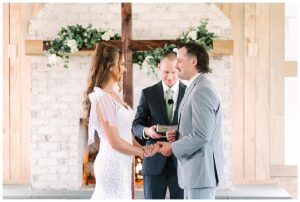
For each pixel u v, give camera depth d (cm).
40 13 551
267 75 590
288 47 604
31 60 546
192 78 332
